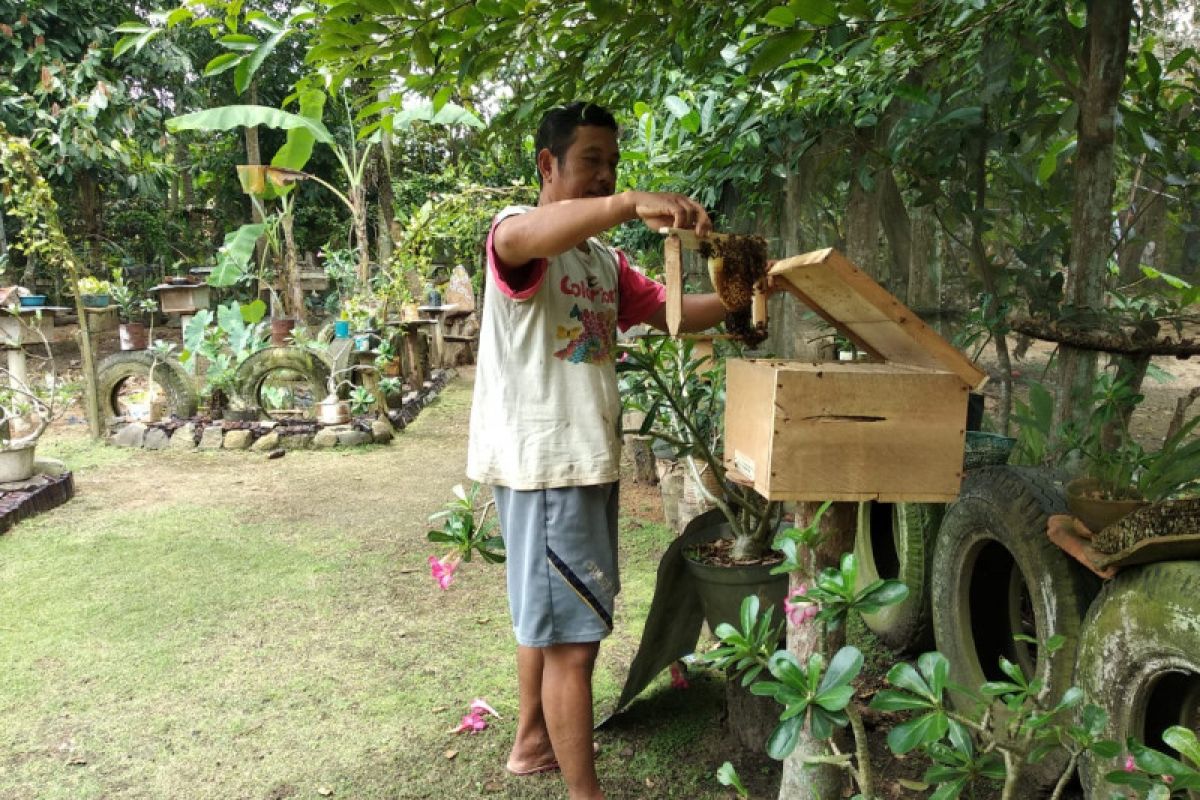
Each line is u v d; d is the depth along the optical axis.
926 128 2.91
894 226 3.49
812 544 1.55
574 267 2.03
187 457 6.50
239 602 3.56
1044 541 2.01
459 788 2.24
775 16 1.58
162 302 7.86
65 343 11.94
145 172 12.27
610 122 1.92
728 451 1.72
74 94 9.73
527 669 2.24
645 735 2.47
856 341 1.66
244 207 15.47
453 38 1.70
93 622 3.35
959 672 2.37
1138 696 1.67
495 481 2.03
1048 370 2.87
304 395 8.76
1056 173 2.84
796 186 3.97
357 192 9.05
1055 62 2.66
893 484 1.46
